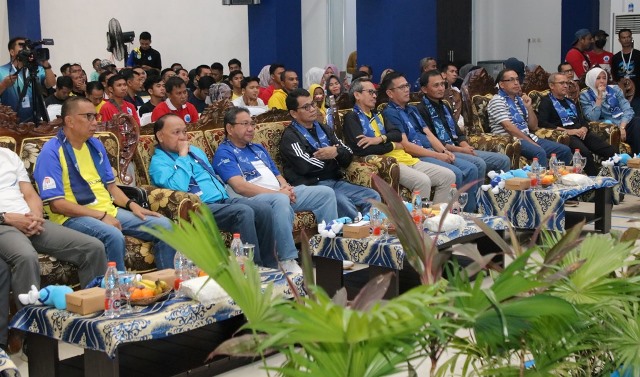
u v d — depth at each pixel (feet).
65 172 16.74
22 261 14.64
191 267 13.92
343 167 22.68
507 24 51.34
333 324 5.23
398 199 6.37
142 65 46.34
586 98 31.71
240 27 52.49
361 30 41.93
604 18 48.47
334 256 17.28
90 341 12.00
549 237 7.89
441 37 49.21
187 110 26.35
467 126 29.55
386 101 26.76
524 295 6.42
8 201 15.83
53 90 32.99
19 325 12.83
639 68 36.83
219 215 18.86
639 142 31.91
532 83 31.94
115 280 12.43
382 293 5.76
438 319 5.69
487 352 6.86
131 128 18.97
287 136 21.84
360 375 5.66
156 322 12.19
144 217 17.16
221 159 20.06
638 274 7.77
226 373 13.99
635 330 6.95
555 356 6.81
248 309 6.00
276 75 33.78
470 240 17.92
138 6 51.65
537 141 29.01
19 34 47.80
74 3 50.11
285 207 19.13
